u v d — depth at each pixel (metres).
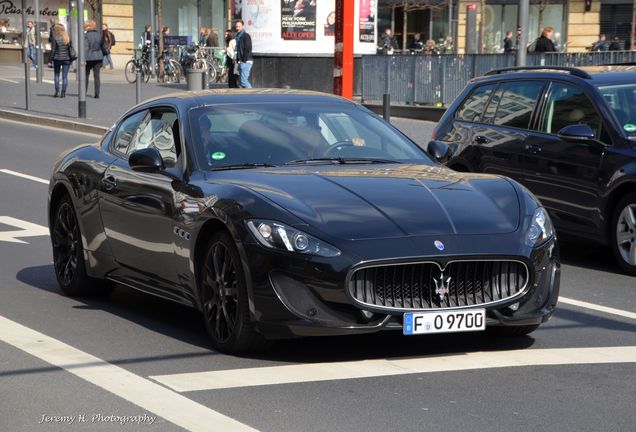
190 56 64.38
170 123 12.83
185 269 11.62
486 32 81.38
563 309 13.69
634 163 16.36
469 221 10.72
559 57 39.38
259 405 9.16
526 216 11.06
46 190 25.30
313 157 12.32
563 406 9.22
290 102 13.17
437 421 8.75
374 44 54.75
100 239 13.41
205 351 11.14
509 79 19.20
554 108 18.05
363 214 10.58
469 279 10.55
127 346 11.37
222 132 12.39
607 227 16.83
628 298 14.61
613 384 9.96
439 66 44.25
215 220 11.03
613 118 17.05
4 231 19.56
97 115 43.19
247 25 55.28
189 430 8.49
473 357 10.91
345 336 11.72
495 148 18.77
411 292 10.34
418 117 45.28
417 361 10.71
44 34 79.75
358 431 8.48
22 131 39.41
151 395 9.47
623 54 37.44
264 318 10.35
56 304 13.66
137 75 42.81
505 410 9.08
